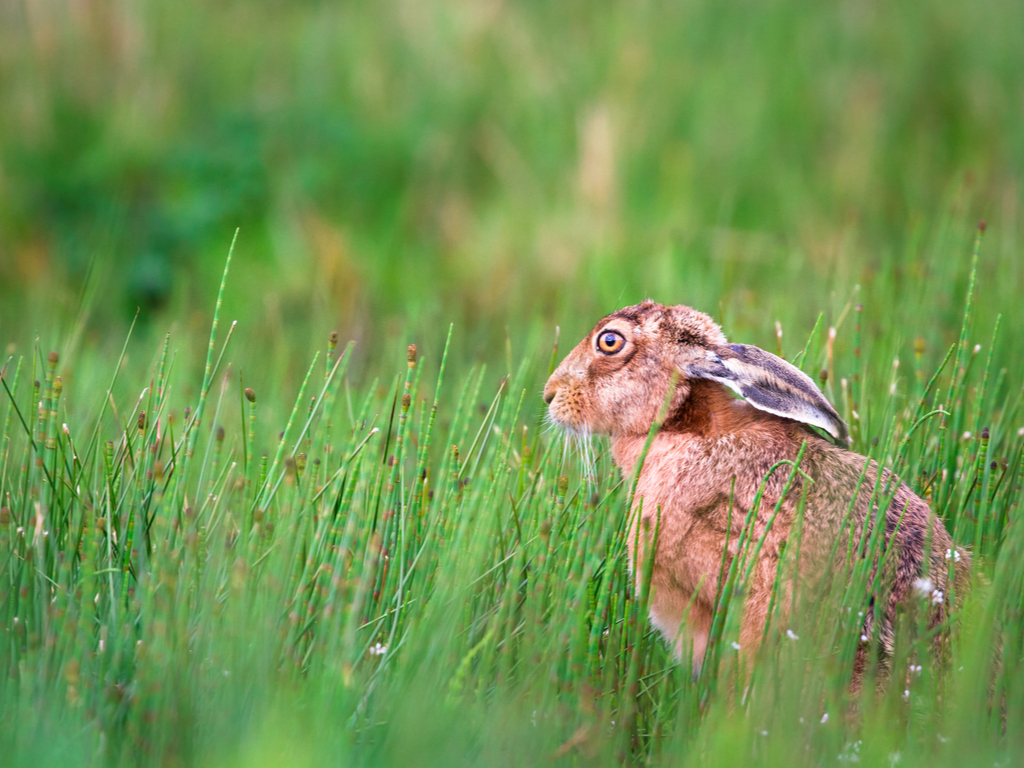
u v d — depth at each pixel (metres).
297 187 18.80
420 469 8.07
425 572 7.52
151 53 20.47
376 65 21.20
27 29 20.36
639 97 20.45
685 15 22.27
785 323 12.09
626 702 6.74
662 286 13.89
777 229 17.89
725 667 7.25
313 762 5.72
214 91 20.58
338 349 14.20
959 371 9.14
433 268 17.00
